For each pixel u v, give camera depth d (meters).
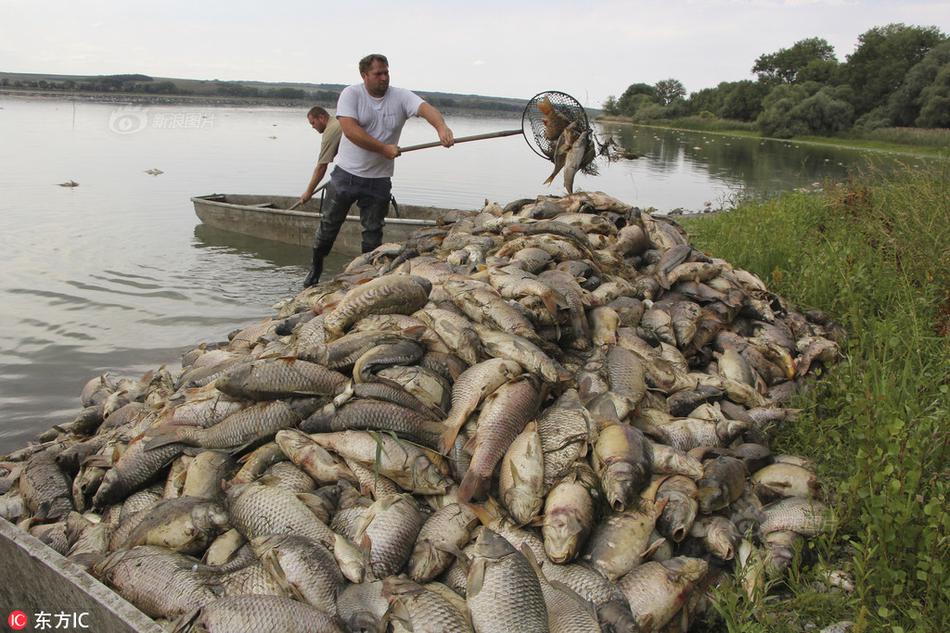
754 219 11.66
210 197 16.61
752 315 6.87
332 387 4.89
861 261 8.52
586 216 7.89
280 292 11.62
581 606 3.47
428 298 5.71
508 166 32.47
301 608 3.41
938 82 52.91
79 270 12.45
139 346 9.29
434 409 4.65
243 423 4.80
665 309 6.62
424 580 3.78
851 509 4.20
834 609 3.79
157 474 4.91
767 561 4.09
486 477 4.20
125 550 4.12
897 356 6.32
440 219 9.53
